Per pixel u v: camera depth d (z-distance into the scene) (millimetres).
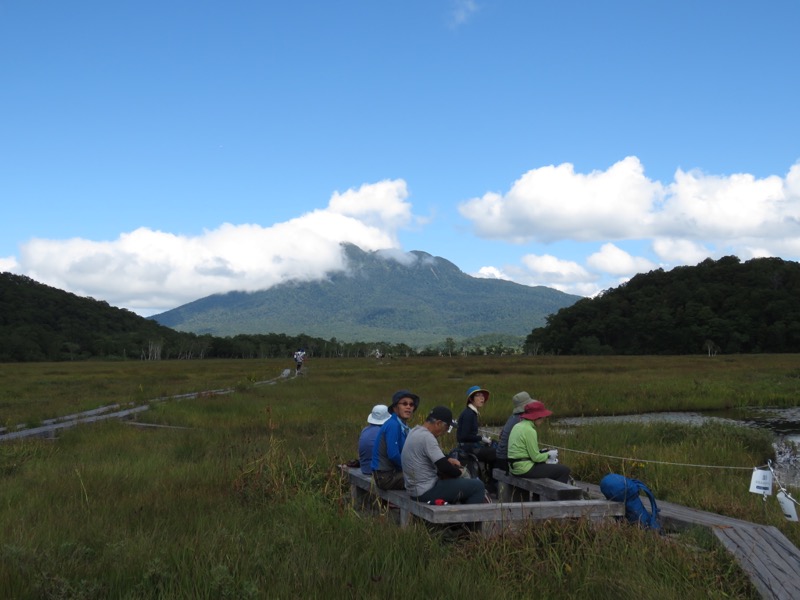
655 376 44125
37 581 4859
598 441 14672
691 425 17500
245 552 5723
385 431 7867
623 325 138500
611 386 33688
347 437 15719
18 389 35000
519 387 33625
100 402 25891
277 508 7691
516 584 5477
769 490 8289
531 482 8531
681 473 11336
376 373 53062
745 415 25812
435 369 58469
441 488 7262
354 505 8359
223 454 12406
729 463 12688
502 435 9336
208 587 4844
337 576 5184
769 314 122188
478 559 5828
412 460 7340
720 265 144625
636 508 7180
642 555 5875
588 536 6352
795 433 21031
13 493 8453
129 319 175250
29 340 125688
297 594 4848
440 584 5137
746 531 6605
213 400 26156
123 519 7055
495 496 9672
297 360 55938
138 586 4914
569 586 5473
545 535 6312
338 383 39469
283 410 22828
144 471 10453
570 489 7906
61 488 8812
